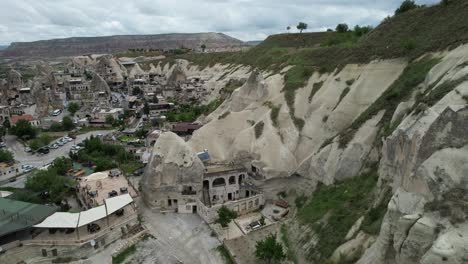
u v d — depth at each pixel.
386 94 57.12
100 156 88.62
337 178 53.53
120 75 190.75
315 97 71.62
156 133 98.06
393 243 30.61
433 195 29.16
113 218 55.59
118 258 48.69
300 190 61.34
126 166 83.44
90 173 78.50
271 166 62.94
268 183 63.41
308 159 61.22
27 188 64.06
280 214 58.09
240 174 66.44
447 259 24.67
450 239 25.59
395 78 60.78
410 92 51.78
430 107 36.69
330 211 47.34
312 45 138.12
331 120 63.81
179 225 56.91
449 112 30.14
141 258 48.53
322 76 75.38
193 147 73.75
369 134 52.66
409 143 35.34
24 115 122.25
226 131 75.88
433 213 28.28
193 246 51.09
